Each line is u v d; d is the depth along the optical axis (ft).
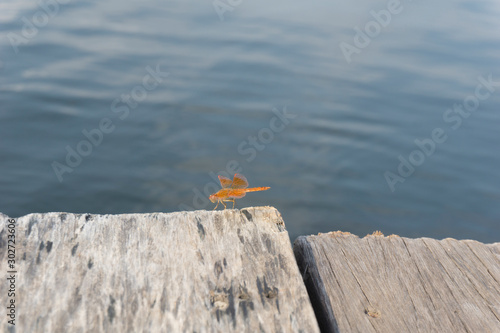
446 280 5.82
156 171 22.35
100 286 4.95
